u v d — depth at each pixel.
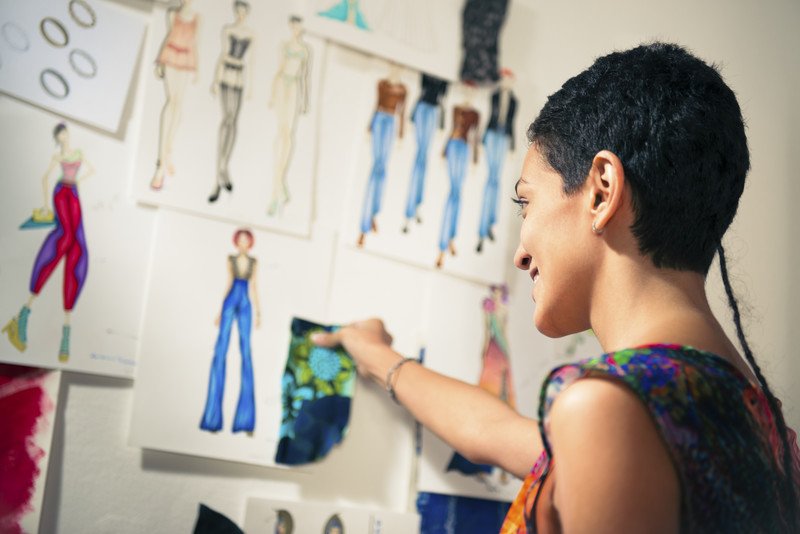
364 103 1.20
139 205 1.02
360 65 1.21
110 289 0.99
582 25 1.45
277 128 1.12
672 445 0.42
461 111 1.28
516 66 1.35
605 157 0.53
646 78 0.54
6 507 0.90
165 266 1.02
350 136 1.19
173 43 1.06
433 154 1.24
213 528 1.02
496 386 1.24
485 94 1.31
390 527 1.11
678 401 0.43
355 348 1.10
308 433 1.08
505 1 1.34
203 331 1.04
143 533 0.98
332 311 1.14
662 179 0.51
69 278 0.96
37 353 0.93
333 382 1.11
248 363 1.06
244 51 1.11
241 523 1.04
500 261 1.28
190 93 1.07
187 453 1.00
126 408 0.99
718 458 0.43
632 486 0.40
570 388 0.44
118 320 0.99
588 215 0.54
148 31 1.06
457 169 1.26
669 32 1.57
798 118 1.73
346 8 1.20
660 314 0.51
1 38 0.95
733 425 0.44
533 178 0.59
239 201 1.08
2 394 0.91
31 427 0.92
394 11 1.23
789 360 1.59
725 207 0.53
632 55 0.56
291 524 1.05
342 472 1.11
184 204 1.05
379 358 1.08
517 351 1.27
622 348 0.52
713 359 0.46
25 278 0.94
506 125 1.32
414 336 1.19
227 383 1.04
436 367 1.20
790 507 0.47
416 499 1.16
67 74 0.99
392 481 1.14
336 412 1.11
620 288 0.53
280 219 1.11
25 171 0.95
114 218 1.00
